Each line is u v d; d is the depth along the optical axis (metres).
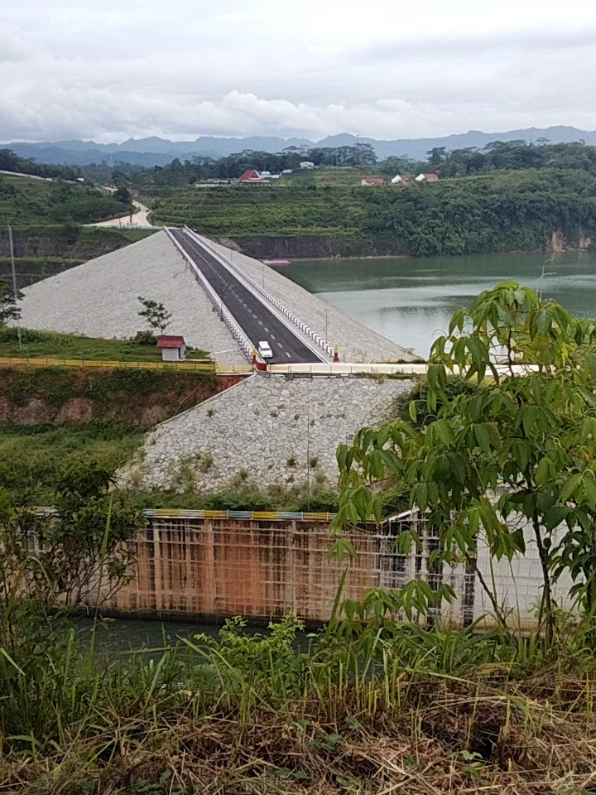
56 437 35.84
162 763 4.08
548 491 4.74
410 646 5.12
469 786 3.77
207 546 24.58
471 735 4.26
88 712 4.63
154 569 24.89
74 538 11.52
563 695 4.56
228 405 33.97
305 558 24.12
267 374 35.38
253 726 4.35
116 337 56.53
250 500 26.08
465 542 4.63
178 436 32.91
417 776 3.80
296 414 32.97
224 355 42.16
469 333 4.96
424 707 4.54
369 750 4.06
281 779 3.89
